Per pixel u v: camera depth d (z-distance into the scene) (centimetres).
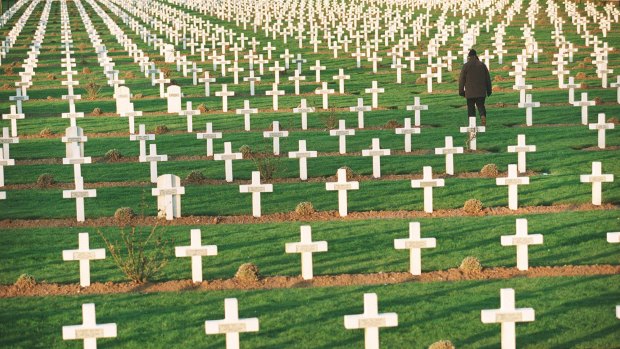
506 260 2053
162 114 4278
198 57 6344
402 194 2678
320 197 2667
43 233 2370
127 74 5481
